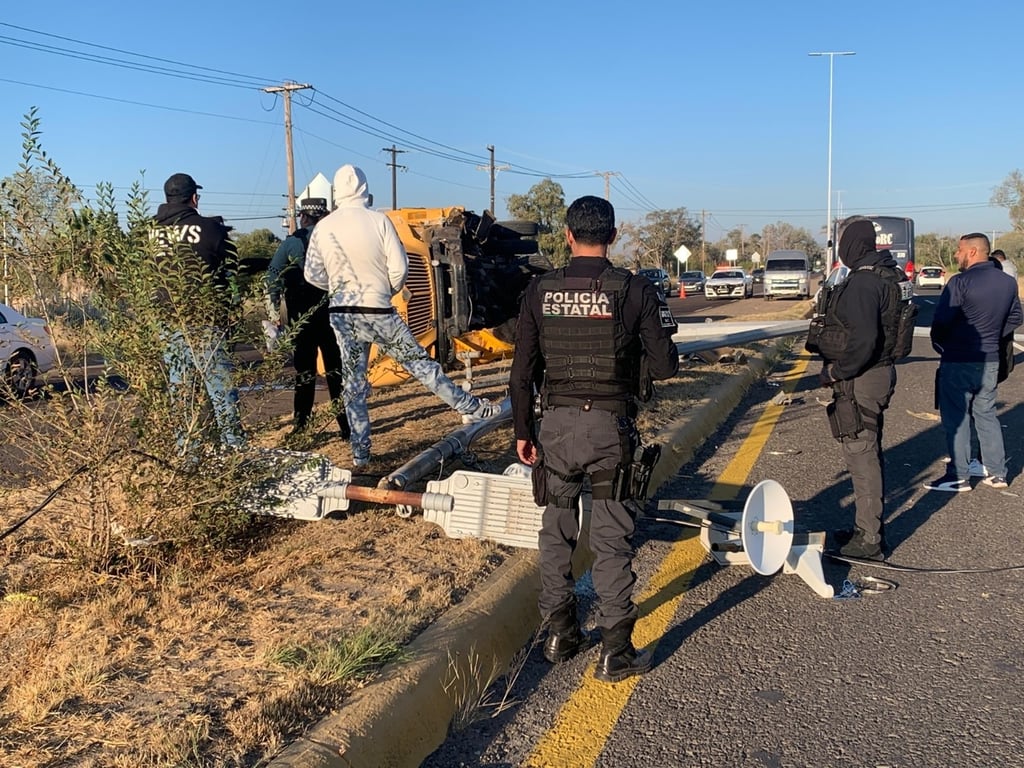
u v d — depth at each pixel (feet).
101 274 12.15
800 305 98.94
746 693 10.89
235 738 8.43
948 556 15.92
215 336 12.66
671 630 12.78
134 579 12.30
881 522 15.57
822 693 10.86
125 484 12.27
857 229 14.93
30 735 8.43
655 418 24.62
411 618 11.10
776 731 9.98
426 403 25.89
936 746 9.62
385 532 14.49
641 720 10.27
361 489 14.32
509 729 10.08
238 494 13.19
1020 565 15.39
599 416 10.65
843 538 16.34
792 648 12.16
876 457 15.35
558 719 10.29
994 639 12.37
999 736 9.80
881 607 13.58
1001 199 213.05
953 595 14.05
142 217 12.00
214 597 11.80
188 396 12.58
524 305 11.06
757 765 9.30
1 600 11.68
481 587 12.42
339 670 9.59
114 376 12.65
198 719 8.70
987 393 20.29
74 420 12.28
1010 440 25.64
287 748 8.32
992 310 19.57
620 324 10.46
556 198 194.90
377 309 17.12
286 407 24.73
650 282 10.68
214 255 15.60
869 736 9.85
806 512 18.39
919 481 21.27
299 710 8.96
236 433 12.96
